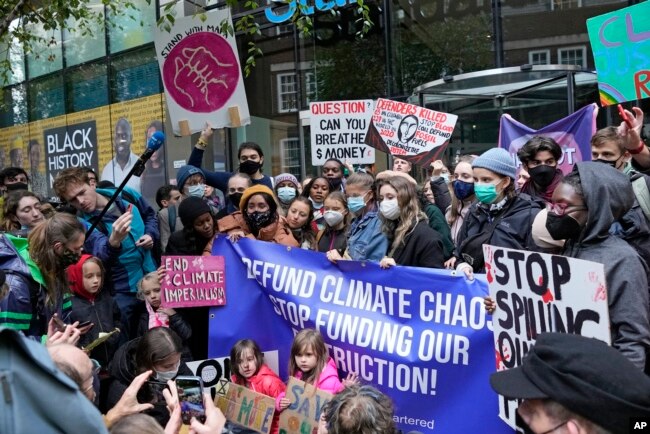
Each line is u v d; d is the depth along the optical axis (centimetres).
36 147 1597
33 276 367
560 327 281
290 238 506
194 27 725
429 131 650
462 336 381
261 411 387
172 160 1307
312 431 381
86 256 433
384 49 1122
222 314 452
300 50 1210
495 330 326
